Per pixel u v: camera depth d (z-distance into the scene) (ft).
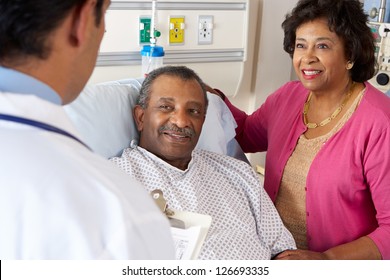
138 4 7.17
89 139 5.27
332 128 5.39
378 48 8.19
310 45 5.20
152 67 7.38
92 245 1.63
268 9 8.50
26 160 1.67
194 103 5.18
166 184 5.05
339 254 5.13
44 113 1.78
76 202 1.66
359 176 5.22
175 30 7.58
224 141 6.38
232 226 5.19
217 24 7.93
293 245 5.44
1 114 1.70
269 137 6.14
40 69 1.82
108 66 7.29
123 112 5.55
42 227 1.60
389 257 5.20
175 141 5.11
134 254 1.71
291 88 6.10
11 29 1.74
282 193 5.86
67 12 1.81
